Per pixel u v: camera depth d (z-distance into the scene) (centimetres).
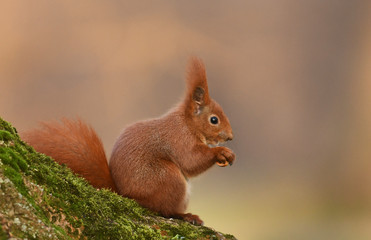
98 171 438
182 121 498
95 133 449
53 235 262
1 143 299
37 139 429
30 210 264
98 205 320
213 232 387
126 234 316
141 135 467
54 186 302
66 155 429
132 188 441
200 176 501
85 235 297
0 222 250
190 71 520
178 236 364
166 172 450
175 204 449
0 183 266
